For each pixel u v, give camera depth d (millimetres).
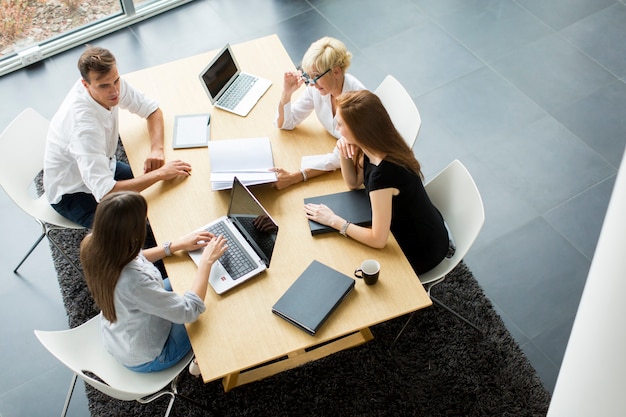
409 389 2857
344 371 2910
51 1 4309
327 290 2387
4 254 3465
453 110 4051
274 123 3035
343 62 2803
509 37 4465
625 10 4586
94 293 2246
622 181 1440
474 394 2846
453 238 2779
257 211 2498
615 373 1447
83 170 2818
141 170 2918
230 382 2834
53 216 3098
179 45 4547
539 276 3291
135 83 3285
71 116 2859
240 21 4691
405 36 4508
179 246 2545
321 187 2773
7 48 4367
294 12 4734
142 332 2369
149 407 2850
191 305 2299
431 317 3082
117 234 2086
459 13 4652
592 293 1603
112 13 4645
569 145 3842
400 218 2604
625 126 3924
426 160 3807
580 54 4328
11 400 2957
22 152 3027
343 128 2412
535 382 2887
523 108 4043
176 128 3037
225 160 2830
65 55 4523
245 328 2344
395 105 3031
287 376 2896
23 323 3211
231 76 3221
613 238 1467
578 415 1675
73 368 2260
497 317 3104
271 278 2475
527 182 3674
